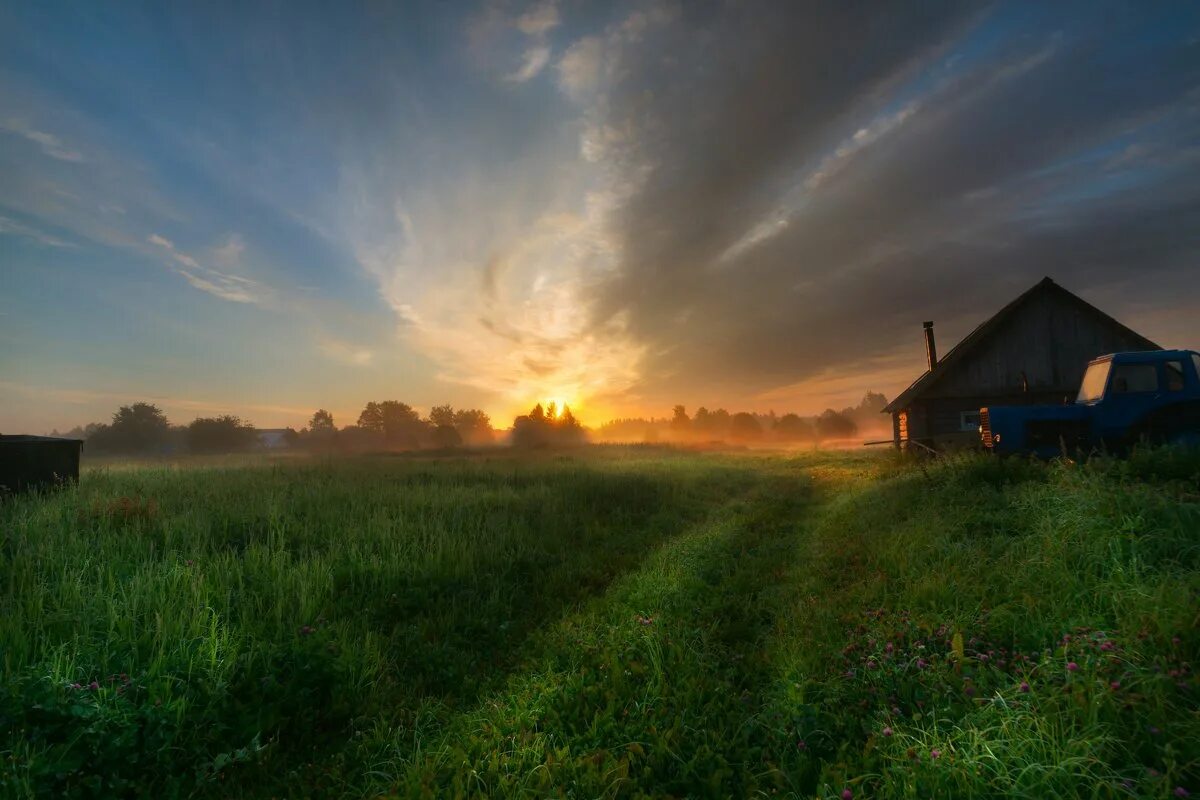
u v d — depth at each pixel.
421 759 3.46
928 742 2.98
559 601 6.62
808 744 3.25
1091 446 9.82
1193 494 5.53
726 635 5.28
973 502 7.84
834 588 6.15
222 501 10.66
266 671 4.27
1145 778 2.40
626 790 3.04
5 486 10.33
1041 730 2.76
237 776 3.44
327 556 7.32
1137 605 3.82
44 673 3.74
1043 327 19.42
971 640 3.87
